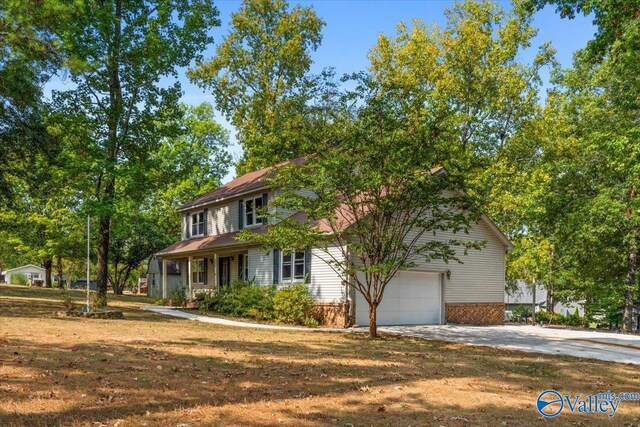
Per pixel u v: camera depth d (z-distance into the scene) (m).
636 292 27.50
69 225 38.31
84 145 22.61
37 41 14.22
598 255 27.30
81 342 11.16
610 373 10.40
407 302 21.05
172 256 30.98
